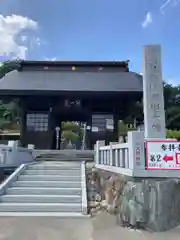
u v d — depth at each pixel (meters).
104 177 10.60
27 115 24.73
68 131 51.25
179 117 37.00
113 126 24.98
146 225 7.12
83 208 8.87
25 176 11.66
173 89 43.44
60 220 8.09
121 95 23.81
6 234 6.82
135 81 23.88
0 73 47.28
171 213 7.25
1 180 12.36
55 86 23.42
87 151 19.47
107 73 24.84
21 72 24.83
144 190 7.27
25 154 15.77
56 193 10.32
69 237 6.61
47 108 24.97
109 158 10.69
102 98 24.91
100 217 8.35
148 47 10.76
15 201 9.67
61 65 25.55
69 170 12.62
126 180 8.01
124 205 7.61
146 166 7.67
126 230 7.08
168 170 7.66
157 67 10.62
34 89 23.16
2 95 24.05
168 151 7.73
